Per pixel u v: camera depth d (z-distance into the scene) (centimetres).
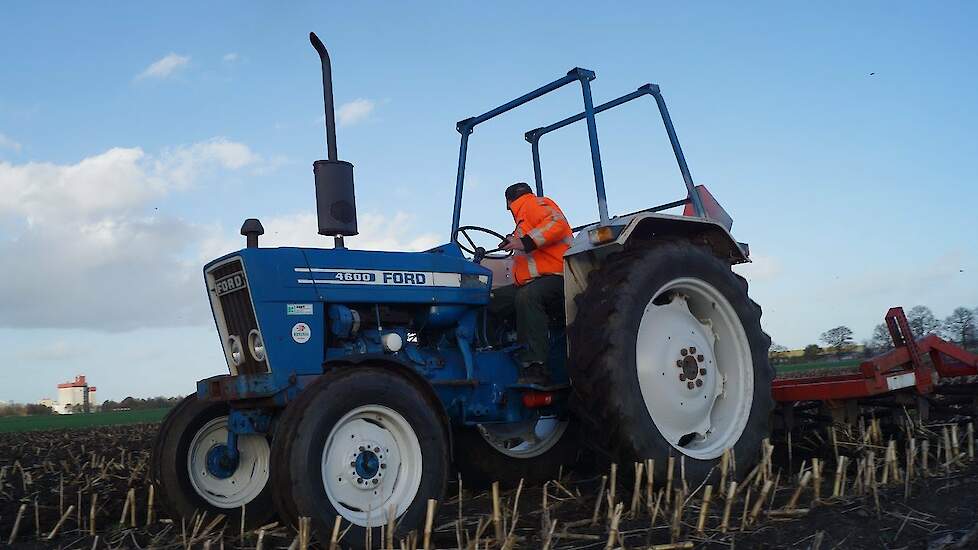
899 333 550
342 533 358
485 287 515
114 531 454
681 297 509
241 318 438
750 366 512
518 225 529
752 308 522
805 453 563
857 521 359
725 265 519
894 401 556
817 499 391
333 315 448
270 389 414
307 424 363
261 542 352
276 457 362
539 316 512
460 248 537
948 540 320
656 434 458
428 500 383
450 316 498
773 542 339
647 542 341
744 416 503
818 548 325
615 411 447
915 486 416
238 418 431
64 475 716
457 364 498
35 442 1259
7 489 627
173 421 477
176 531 453
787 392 559
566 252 494
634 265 473
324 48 482
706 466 468
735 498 425
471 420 491
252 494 481
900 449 529
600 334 455
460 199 611
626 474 454
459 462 546
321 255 452
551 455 571
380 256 475
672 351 488
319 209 470
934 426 561
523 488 552
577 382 464
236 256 434
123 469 734
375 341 468
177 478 466
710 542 344
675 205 586
